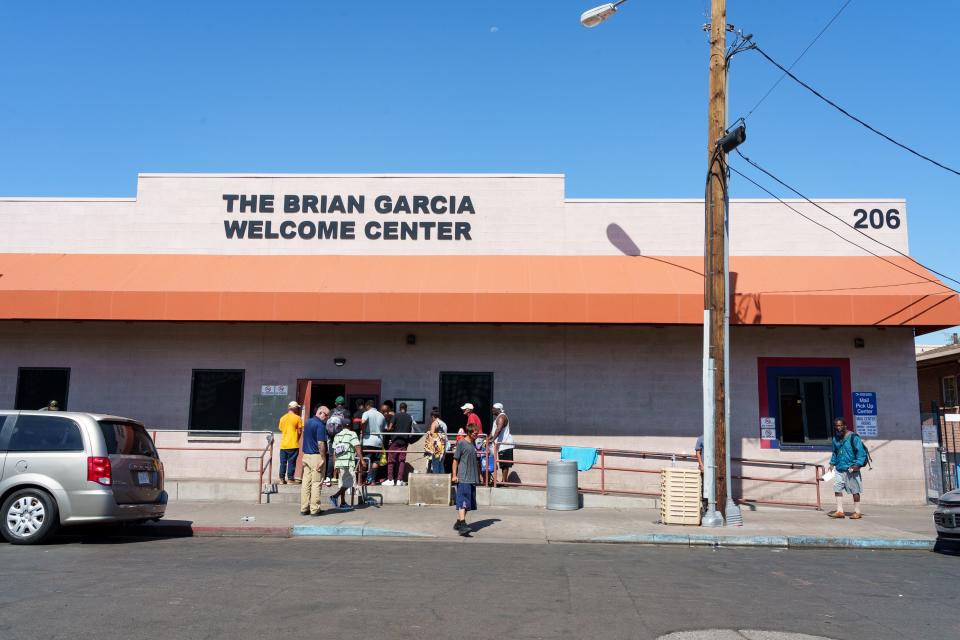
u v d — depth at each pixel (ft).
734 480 54.95
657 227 57.72
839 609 24.08
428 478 48.91
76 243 58.23
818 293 51.21
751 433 55.26
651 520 44.57
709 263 43.70
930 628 21.83
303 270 55.31
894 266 54.75
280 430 52.90
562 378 56.08
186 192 58.85
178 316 51.90
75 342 57.21
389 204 58.44
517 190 58.49
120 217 58.54
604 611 23.07
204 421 56.44
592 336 56.44
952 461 58.49
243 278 54.08
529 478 55.21
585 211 58.08
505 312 51.31
